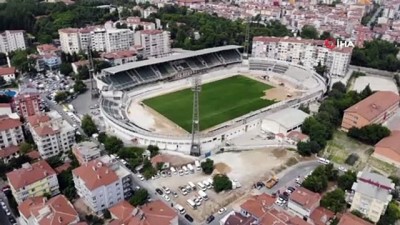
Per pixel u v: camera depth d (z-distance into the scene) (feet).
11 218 444.14
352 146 620.08
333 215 429.38
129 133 629.92
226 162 566.36
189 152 602.03
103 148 597.52
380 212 416.26
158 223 387.55
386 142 582.76
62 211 402.31
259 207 421.59
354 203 434.71
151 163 551.59
